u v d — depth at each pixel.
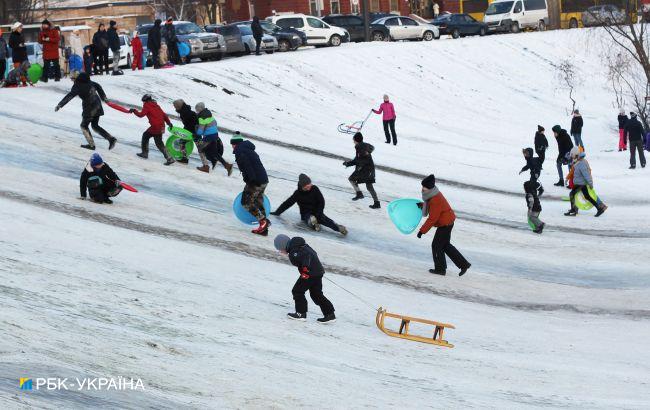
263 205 23.84
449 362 15.06
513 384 13.97
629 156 48.34
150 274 17.25
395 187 35.41
